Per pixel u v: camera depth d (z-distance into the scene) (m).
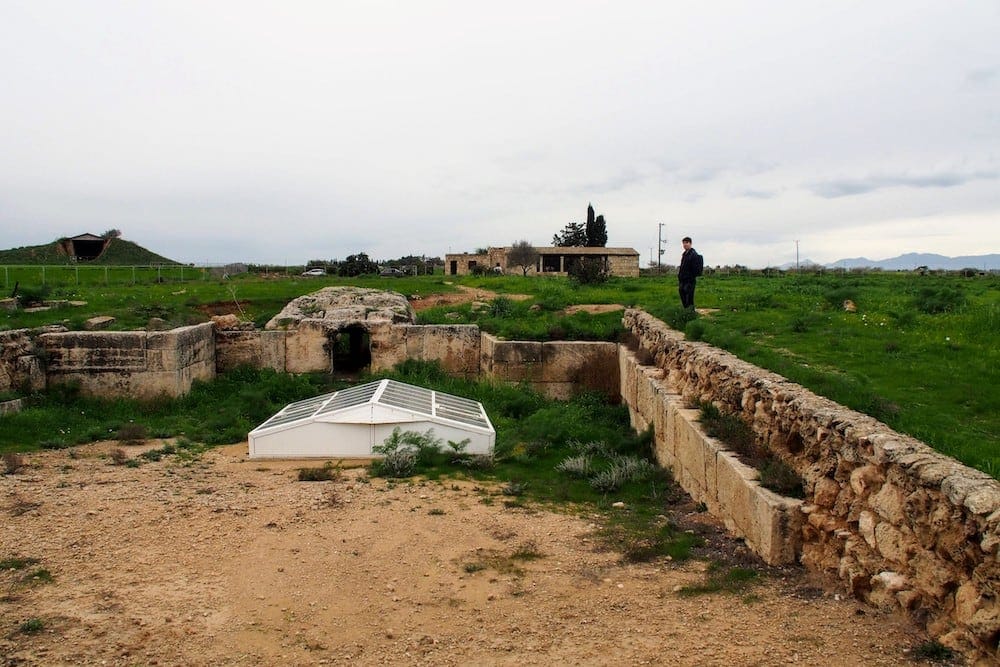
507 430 12.41
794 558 5.82
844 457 5.42
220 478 9.48
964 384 7.58
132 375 14.12
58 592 5.79
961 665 3.93
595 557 6.59
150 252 61.50
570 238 82.31
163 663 4.77
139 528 7.27
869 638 4.43
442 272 67.19
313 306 19.34
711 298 18.94
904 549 4.57
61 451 10.87
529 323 17.48
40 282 30.16
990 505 3.85
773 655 4.45
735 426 7.75
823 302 16.84
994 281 27.91
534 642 4.96
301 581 6.06
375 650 4.93
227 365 16.84
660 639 4.85
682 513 7.87
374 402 11.02
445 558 6.59
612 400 15.56
